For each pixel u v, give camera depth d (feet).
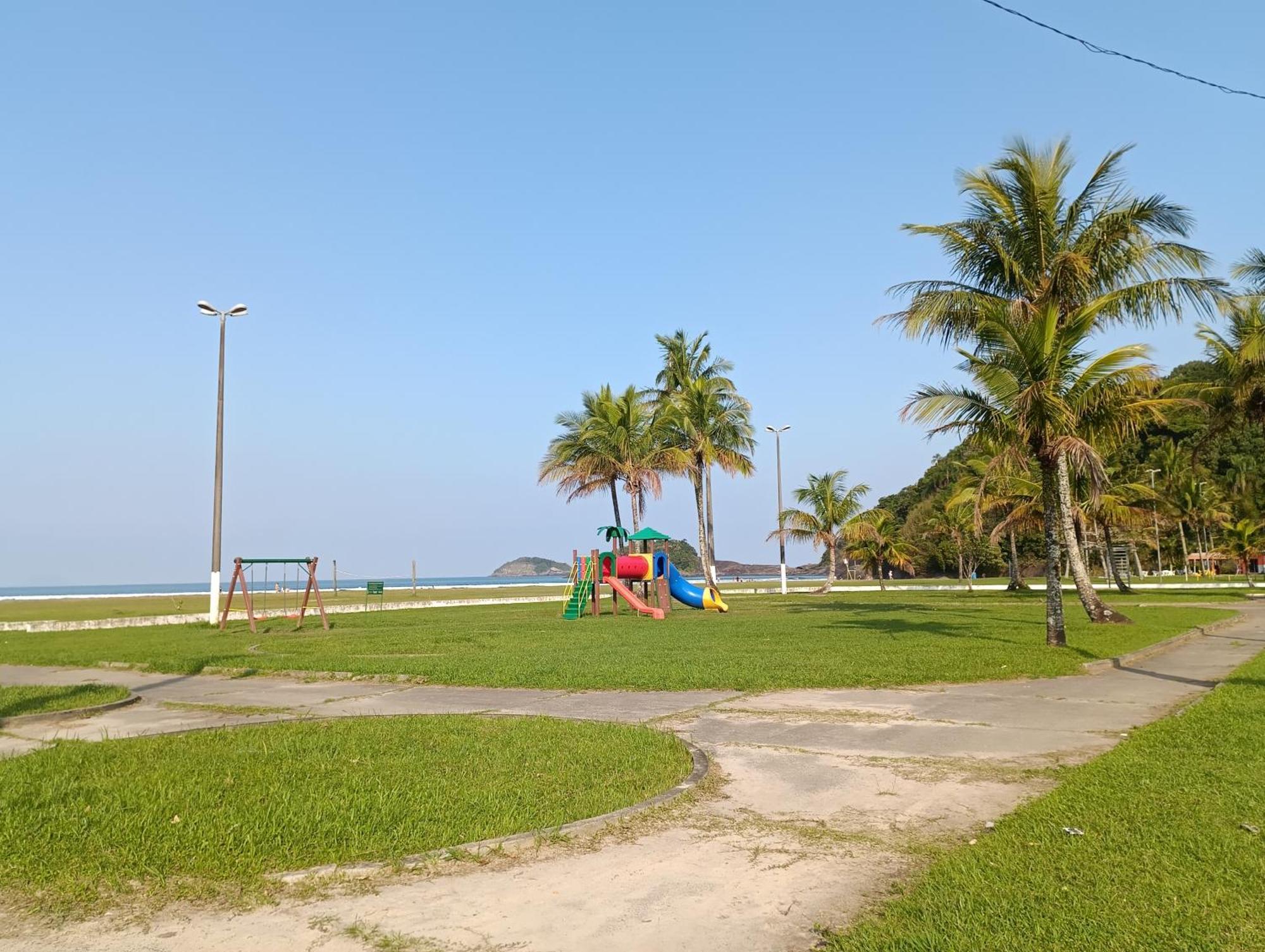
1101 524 150.71
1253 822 18.80
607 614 114.21
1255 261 95.66
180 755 27.45
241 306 101.40
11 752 29.63
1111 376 68.74
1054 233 66.90
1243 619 87.86
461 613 123.75
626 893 16.30
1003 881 15.83
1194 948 12.92
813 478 180.04
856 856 18.13
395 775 24.61
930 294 67.21
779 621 89.81
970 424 66.13
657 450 139.74
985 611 103.91
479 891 16.43
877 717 34.40
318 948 14.07
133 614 138.62
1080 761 26.25
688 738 30.86
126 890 16.40
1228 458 253.03
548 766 25.76
